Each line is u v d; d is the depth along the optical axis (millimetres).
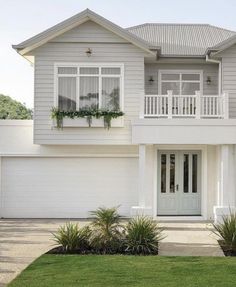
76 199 20141
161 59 20359
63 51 19203
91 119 19031
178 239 14805
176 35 23344
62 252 12305
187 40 22641
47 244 13844
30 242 14180
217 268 10414
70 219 19844
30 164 20219
